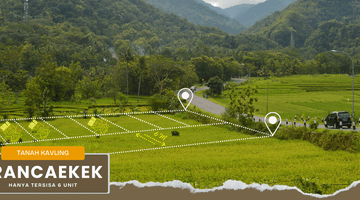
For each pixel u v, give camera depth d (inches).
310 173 821.2
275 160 984.3
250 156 1047.0
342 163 930.1
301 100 3494.1
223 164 929.5
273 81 6087.6
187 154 1115.9
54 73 3619.6
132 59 4074.8
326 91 4628.4
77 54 7032.5
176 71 4387.3
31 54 6038.4
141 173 831.7
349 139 1088.2
